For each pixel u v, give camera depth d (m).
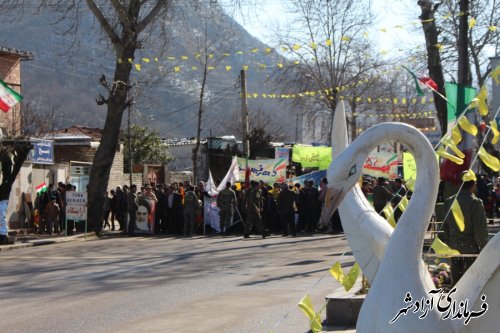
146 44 26.95
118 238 25.11
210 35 36.03
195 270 14.75
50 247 21.66
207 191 26.80
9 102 21.05
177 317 9.60
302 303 5.44
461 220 5.70
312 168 34.88
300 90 39.91
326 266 14.27
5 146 22.20
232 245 20.72
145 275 14.22
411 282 4.45
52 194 26.72
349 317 8.51
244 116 29.69
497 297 4.33
